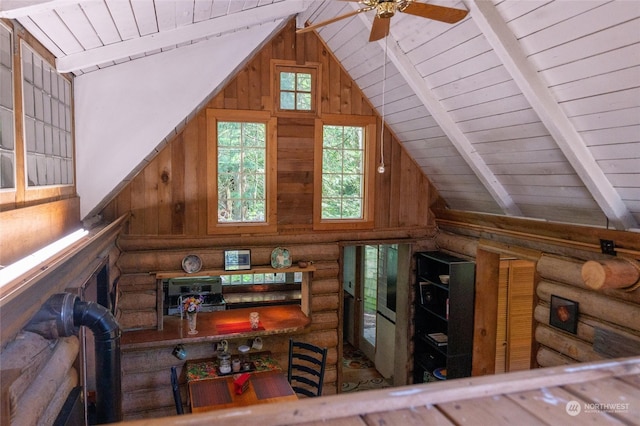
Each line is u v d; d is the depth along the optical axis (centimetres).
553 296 396
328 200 531
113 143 361
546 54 277
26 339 192
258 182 502
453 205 555
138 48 300
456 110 394
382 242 545
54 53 269
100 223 404
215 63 386
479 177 439
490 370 518
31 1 173
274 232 502
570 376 80
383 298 644
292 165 502
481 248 498
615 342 335
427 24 333
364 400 69
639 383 80
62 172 302
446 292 532
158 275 455
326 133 525
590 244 359
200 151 470
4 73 190
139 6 238
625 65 243
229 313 528
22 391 179
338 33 452
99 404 252
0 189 183
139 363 458
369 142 528
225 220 493
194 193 471
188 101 380
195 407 363
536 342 424
